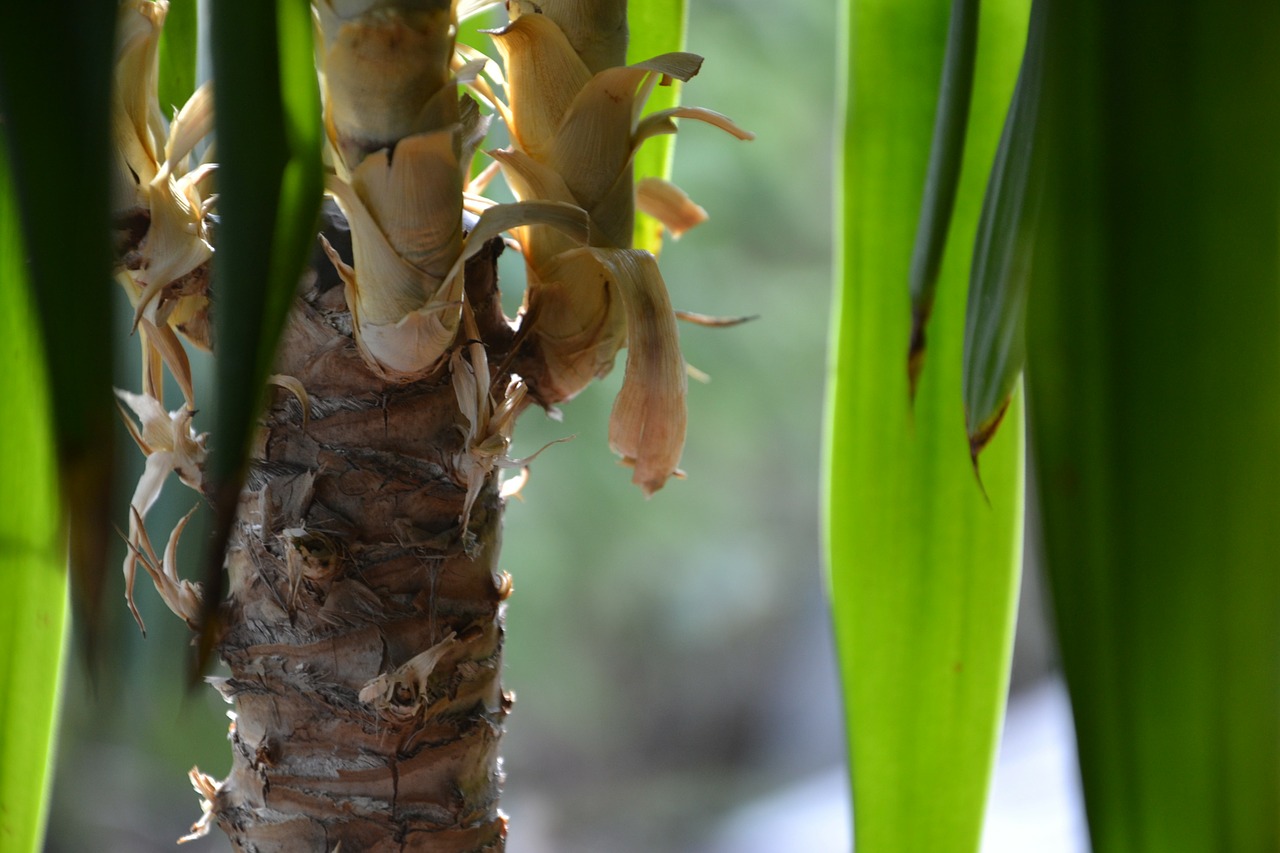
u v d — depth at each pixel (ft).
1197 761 1.79
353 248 2.05
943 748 2.27
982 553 2.27
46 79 1.77
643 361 2.10
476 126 2.06
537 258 2.15
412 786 2.15
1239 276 1.79
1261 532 1.79
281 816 2.14
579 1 2.11
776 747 14.03
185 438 2.13
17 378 2.17
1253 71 1.79
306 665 2.12
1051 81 1.80
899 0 2.25
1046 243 1.80
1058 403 1.80
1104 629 1.80
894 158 2.26
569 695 13.12
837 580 2.27
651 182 2.31
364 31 1.99
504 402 2.13
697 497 12.48
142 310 2.07
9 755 2.21
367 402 2.11
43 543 2.20
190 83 2.34
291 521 2.11
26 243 1.77
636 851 12.75
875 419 2.27
